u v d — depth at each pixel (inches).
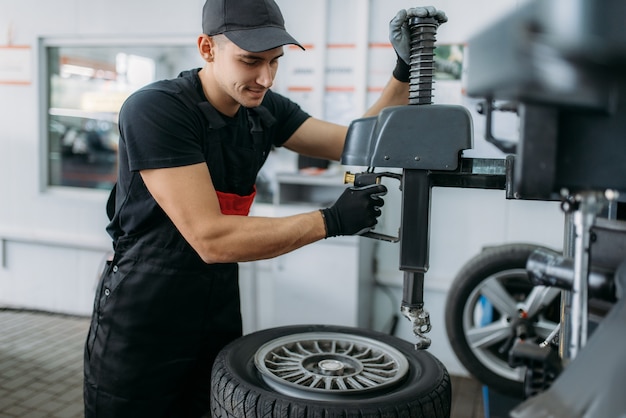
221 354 48.0
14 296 155.1
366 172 45.1
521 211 109.0
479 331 99.2
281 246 45.2
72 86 144.6
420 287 38.5
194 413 59.5
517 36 25.1
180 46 131.8
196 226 46.6
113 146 143.5
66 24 137.9
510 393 97.4
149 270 53.6
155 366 55.0
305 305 111.1
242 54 47.1
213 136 52.2
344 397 40.8
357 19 113.3
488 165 36.3
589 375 23.6
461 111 35.3
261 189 127.0
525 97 25.2
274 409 39.4
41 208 147.5
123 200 53.9
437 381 43.8
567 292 33.9
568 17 24.1
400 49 44.9
